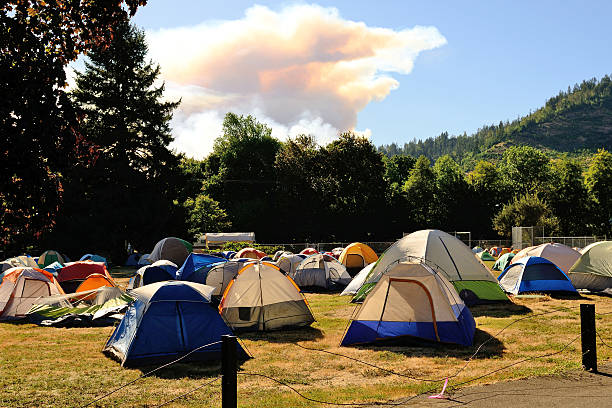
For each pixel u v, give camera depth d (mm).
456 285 16750
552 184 77625
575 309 15578
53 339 12633
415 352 10438
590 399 6742
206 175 77562
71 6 6199
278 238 68938
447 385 7855
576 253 21531
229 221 69438
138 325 10164
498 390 7395
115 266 43344
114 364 9914
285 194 65875
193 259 20719
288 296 13797
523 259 20000
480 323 13609
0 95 5199
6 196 5719
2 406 7336
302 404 7094
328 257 23828
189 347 10062
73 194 42906
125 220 44469
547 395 7008
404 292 11602
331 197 65250
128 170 45906
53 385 8414
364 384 8188
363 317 11625
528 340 11320
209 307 10742
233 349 5789
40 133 5336
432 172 79750
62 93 5578
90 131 46719
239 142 77125
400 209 69875
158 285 11031
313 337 12422
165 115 50594
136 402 7398
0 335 13203
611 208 71750
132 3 6656
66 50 6246
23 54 5621
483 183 78812
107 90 48188
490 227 72750
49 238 42000
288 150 66500
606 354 9500
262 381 8500
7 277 16531
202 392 7824
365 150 65312
